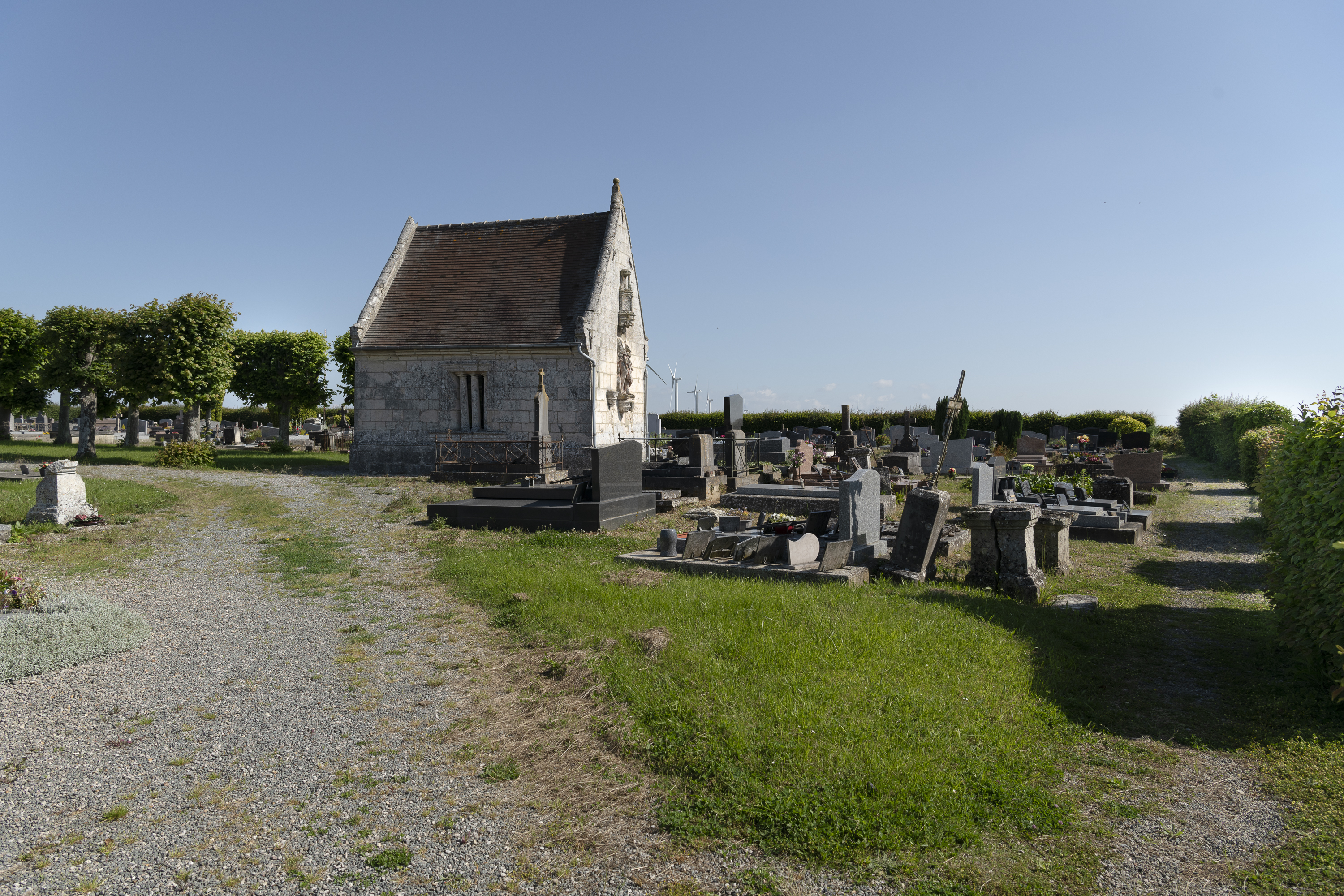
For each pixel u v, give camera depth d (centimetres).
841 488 1141
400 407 2612
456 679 655
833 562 998
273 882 374
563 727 545
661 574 998
